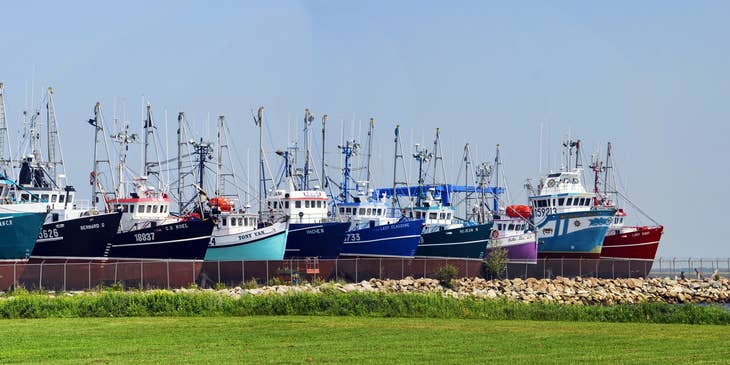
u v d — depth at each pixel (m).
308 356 79.56
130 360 77.50
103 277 154.12
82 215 169.88
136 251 166.88
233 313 112.94
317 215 195.00
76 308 112.12
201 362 76.56
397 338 90.94
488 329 98.31
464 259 195.12
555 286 187.00
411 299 114.56
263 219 197.62
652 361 77.06
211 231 165.88
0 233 151.25
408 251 190.75
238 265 166.38
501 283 187.38
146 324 102.19
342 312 112.75
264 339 90.25
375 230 193.75
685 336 93.00
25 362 76.50
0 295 142.88
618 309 112.62
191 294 117.19
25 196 164.38
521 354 80.75
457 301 115.62
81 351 82.50
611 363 76.12
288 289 153.12
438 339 90.25
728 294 196.00
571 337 91.88
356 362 76.50
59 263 156.88
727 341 89.19
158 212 178.62
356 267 179.25
